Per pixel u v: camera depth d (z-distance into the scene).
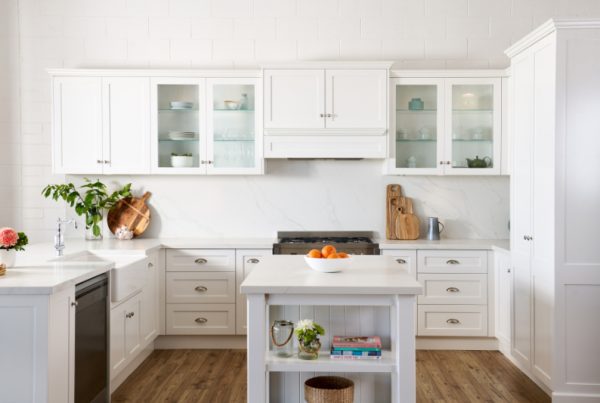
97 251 4.27
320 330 2.80
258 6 5.16
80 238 5.11
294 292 2.62
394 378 2.68
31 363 2.59
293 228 5.21
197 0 5.16
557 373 3.38
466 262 4.65
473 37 5.18
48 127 5.13
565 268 3.36
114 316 3.56
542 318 3.56
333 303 2.67
